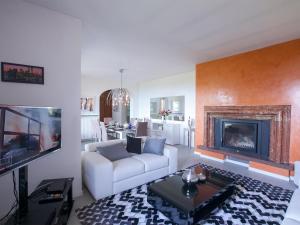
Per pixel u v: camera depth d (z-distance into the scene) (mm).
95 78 7242
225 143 4285
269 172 3363
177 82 6512
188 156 4711
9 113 1291
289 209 1635
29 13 2070
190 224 1778
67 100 2383
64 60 2338
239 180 3139
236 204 2365
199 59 4387
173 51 3775
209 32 2850
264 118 3508
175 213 1892
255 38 3064
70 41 2375
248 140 3867
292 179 3104
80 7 2160
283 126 3258
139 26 2656
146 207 2291
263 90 3498
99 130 5496
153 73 6270
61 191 1807
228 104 4090
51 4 2098
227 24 2574
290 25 2584
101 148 3037
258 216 2115
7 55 1945
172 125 6203
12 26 1971
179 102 6457
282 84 3244
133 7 2156
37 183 2186
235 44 3346
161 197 2061
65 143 2391
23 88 2055
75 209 2234
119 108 9898
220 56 4117
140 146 3404
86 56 4180
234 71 3977
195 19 2439
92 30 2795
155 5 2115
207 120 4570
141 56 4168
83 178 2828
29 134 1513
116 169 2631
